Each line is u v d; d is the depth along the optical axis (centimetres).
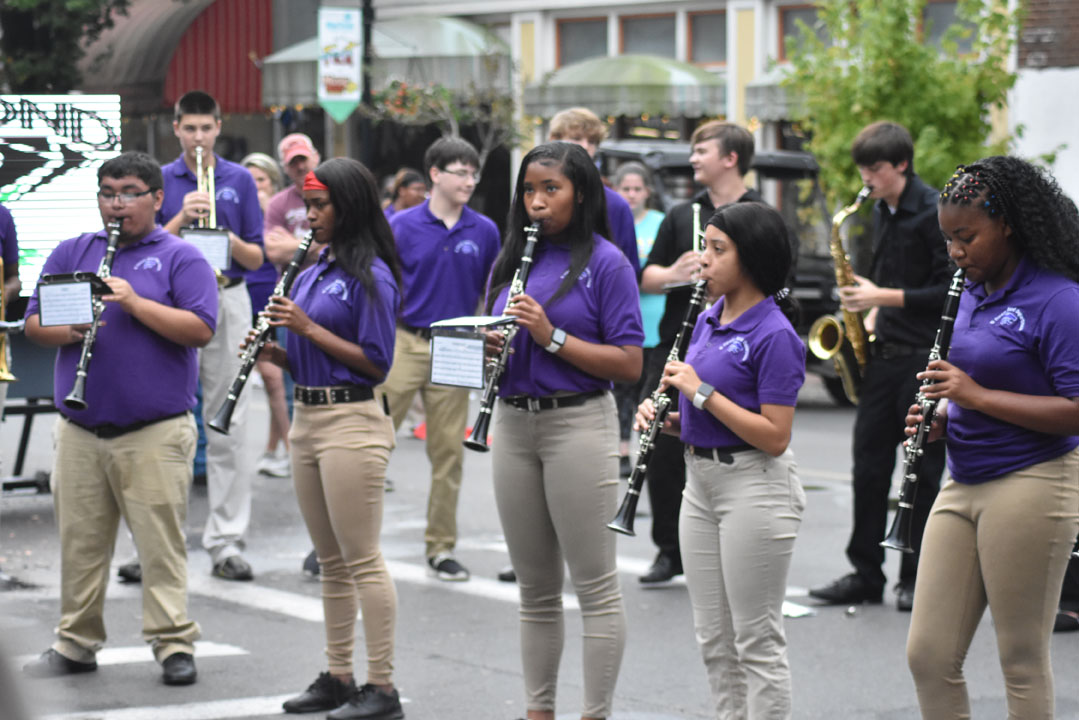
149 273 705
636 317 596
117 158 705
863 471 866
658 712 677
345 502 654
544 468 599
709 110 2484
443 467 948
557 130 937
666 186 1716
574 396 592
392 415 941
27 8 2267
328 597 674
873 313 867
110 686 707
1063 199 488
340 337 664
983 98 1571
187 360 713
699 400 537
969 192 484
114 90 2627
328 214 673
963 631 502
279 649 781
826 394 2042
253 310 1170
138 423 698
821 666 752
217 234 888
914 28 1580
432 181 947
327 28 1641
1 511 1155
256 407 1788
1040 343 482
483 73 2562
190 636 721
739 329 545
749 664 541
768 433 530
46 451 1412
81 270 717
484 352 582
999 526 486
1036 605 490
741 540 538
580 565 598
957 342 502
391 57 2567
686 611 864
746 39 2581
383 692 660
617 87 2452
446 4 2891
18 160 925
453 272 941
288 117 2833
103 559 723
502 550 1034
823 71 1586
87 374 692
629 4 2709
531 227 600
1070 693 705
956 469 500
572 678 738
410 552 1027
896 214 841
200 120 994
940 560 503
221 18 2745
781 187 1864
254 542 1056
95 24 2456
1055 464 486
